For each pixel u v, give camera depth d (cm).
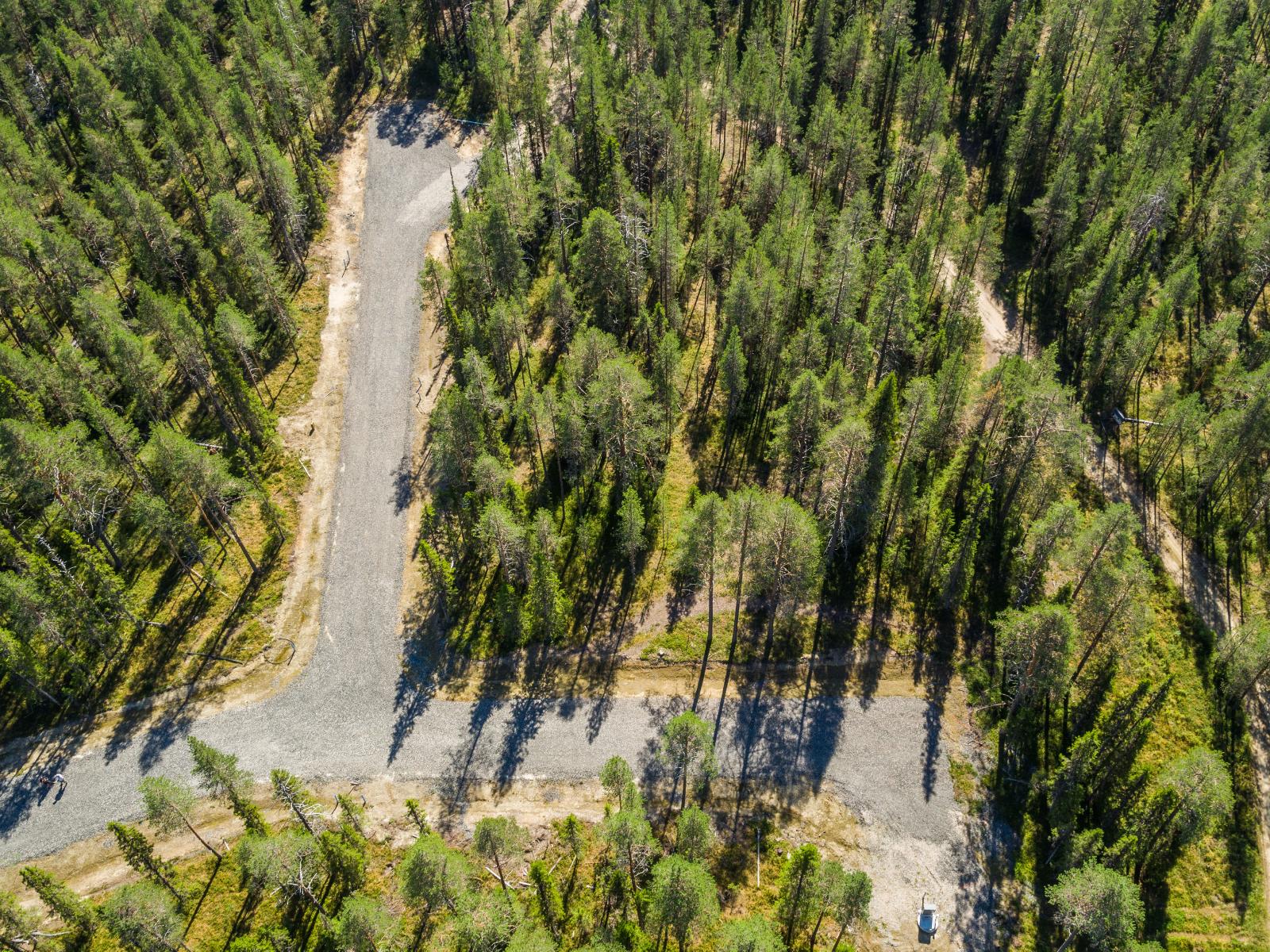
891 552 7012
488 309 8288
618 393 6606
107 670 6456
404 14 11819
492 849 4941
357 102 11419
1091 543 5894
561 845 5656
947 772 6000
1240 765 6178
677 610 6788
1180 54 10694
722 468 7700
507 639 6594
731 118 10931
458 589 6875
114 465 7056
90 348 8269
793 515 5709
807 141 9700
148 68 9881
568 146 9381
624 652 6569
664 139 9231
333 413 8156
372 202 10181
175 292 8769
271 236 9569
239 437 7625
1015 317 9225
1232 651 6288
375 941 4744
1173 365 8594
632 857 5209
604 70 10169
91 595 6581
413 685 6419
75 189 9981
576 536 7138
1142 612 5859
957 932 5391
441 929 5269
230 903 5422
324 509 7444
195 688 6406
